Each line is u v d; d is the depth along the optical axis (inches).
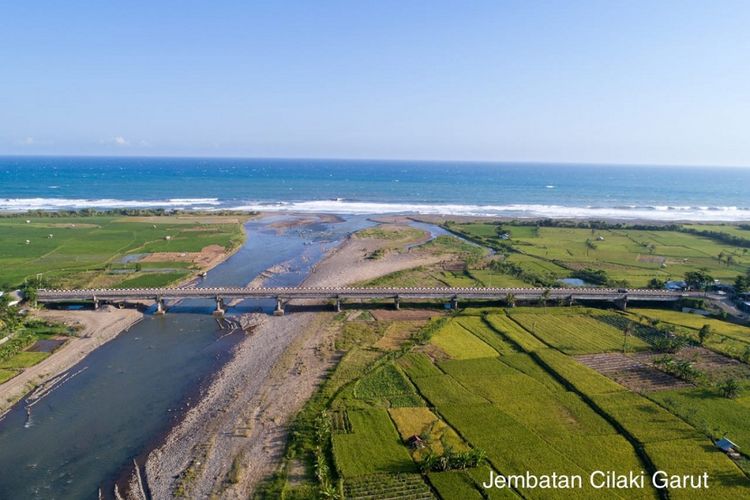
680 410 2365.9
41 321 3531.0
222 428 2319.1
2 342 3112.7
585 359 2999.5
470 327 3558.1
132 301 4047.7
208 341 3368.6
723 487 1844.2
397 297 3964.1
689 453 2042.3
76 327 3459.6
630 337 3368.6
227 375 2844.5
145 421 2413.9
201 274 4862.2
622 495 1813.5
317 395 2566.4
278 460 2075.5
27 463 2096.5
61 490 1943.9
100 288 4315.9
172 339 3393.2
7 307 3405.5
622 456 2042.3
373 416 2340.1
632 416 2314.2
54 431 2320.4
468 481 1883.6
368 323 3649.1
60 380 2797.7
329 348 3184.1
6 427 2343.8
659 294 4082.2
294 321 3693.4
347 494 1829.5
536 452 2059.5
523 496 1804.9
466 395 2539.4
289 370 2881.4
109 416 2452.0
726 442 2075.5
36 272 4763.8
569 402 2469.2
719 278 4913.9
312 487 1884.8
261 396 2596.0
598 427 2252.7
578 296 4072.3
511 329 3508.9
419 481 1894.7
